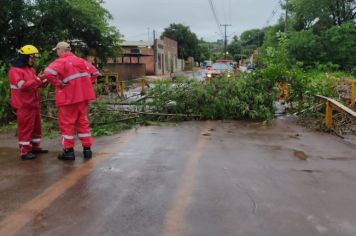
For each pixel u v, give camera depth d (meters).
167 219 4.08
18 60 6.42
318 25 33.16
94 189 4.99
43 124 9.23
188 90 10.91
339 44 30.31
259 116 10.84
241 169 5.86
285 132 9.00
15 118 10.24
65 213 4.26
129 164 6.12
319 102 11.21
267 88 11.06
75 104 6.30
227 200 4.59
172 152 6.94
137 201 4.57
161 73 58.72
